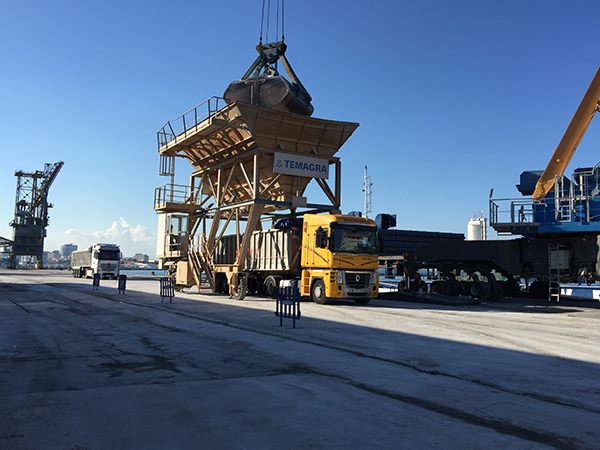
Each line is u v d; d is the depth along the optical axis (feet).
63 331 39.45
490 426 16.58
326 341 34.83
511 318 51.52
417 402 19.44
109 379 22.81
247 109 76.28
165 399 19.30
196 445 14.43
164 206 98.84
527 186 79.92
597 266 69.15
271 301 73.15
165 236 104.17
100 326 42.70
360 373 24.62
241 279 75.87
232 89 85.05
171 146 95.25
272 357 28.73
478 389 21.66
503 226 72.33
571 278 72.90
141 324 44.29
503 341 35.37
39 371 24.50
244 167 85.87
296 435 15.33
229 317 50.31
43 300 72.18
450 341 35.17
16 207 382.01
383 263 130.62
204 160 95.50
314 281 68.90
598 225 67.36
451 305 68.23
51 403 18.65
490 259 79.05
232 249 95.09
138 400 19.13
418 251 85.15
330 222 65.16
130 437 15.05
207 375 23.84
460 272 92.73
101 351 30.40
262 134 79.87
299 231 76.64
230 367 25.80
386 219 126.00
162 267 108.47
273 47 86.69
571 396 20.72
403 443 14.78
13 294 85.46
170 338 35.96
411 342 34.60
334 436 15.29
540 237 76.23
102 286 120.78
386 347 32.45
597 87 71.67
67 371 24.53
